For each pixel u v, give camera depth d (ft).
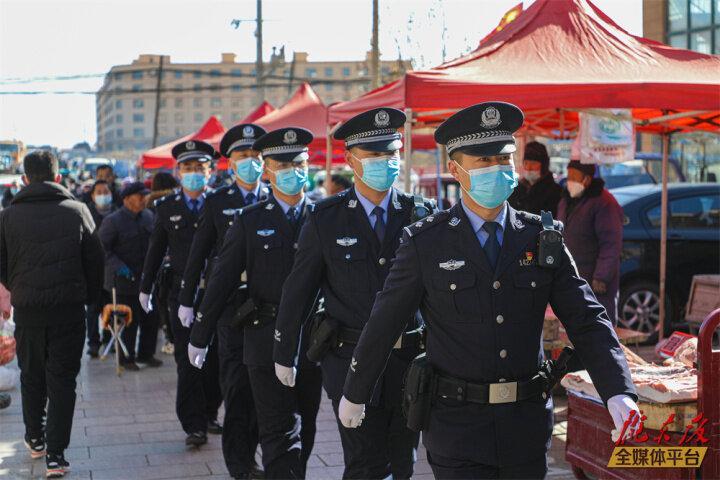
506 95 20.74
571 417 16.70
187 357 20.75
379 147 13.98
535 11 23.98
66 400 18.43
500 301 10.53
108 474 18.52
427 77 21.39
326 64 346.74
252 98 434.71
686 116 25.54
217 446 20.71
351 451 13.69
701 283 26.09
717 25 57.88
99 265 18.95
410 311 11.04
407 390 10.93
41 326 18.28
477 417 10.55
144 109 448.65
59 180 19.24
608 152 23.80
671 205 33.27
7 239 18.29
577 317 10.68
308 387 16.26
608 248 22.43
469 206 10.93
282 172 16.67
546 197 25.79
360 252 13.99
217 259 18.49
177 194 22.57
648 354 29.27
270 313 16.37
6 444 20.94
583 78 21.26
